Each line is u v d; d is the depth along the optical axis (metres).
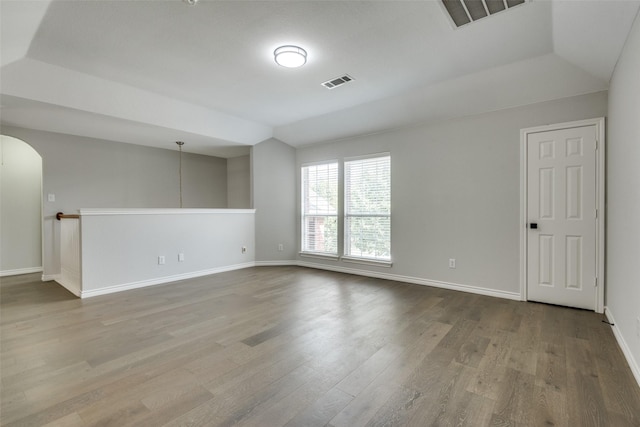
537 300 3.44
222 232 5.23
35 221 5.21
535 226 3.43
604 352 2.26
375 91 3.83
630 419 1.54
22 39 2.57
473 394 1.76
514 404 1.66
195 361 2.15
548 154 3.35
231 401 1.70
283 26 2.50
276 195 5.80
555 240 3.33
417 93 3.83
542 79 3.15
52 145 4.66
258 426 1.51
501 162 3.65
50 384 1.86
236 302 3.51
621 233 2.41
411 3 2.22
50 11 2.29
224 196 7.04
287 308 3.29
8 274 4.96
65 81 3.31
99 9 2.27
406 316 3.04
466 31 2.54
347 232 5.17
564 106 3.26
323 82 3.59
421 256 4.30
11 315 3.07
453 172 4.01
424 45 2.77
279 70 3.29
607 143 3.00
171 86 3.72
